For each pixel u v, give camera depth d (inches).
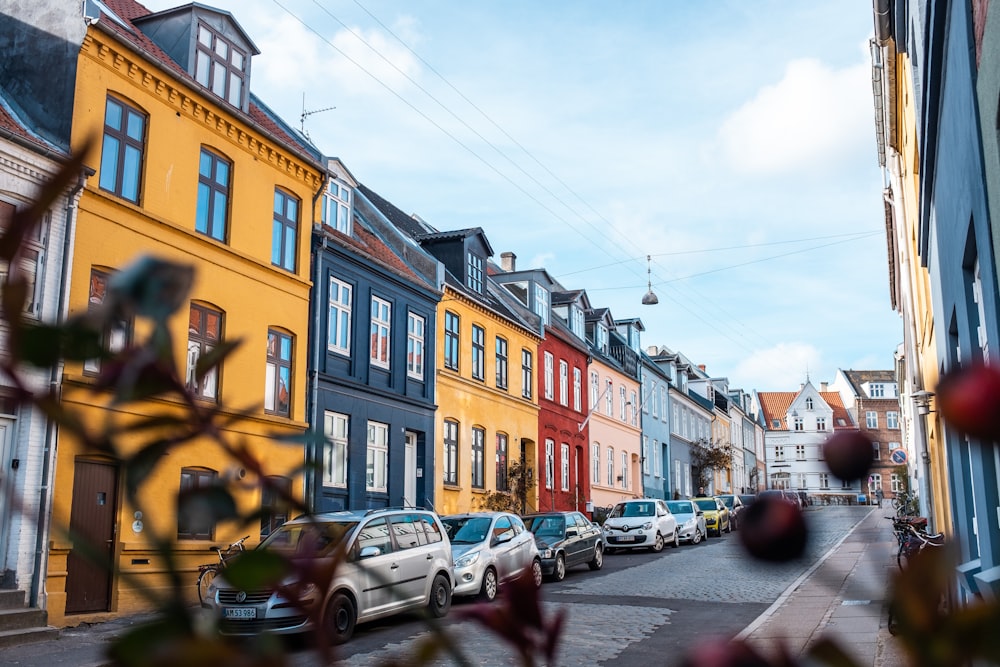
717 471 2182.6
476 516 615.5
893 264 994.7
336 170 810.8
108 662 19.9
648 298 1246.9
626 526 1017.5
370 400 781.9
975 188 210.1
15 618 423.8
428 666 25.4
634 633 446.9
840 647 22.0
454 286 967.0
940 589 21.1
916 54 337.7
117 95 543.8
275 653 21.2
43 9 528.1
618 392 1562.5
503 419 1069.1
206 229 611.5
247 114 668.7
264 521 23.3
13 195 453.7
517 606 26.2
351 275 772.6
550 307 1316.4
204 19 631.8
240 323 627.5
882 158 724.0
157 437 21.5
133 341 19.8
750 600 570.6
